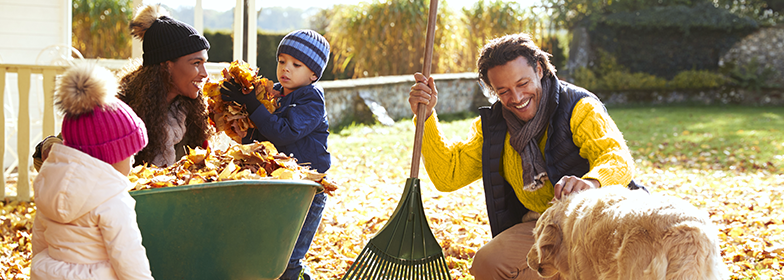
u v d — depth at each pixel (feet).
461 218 16.74
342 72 54.29
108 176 6.45
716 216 17.54
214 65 20.04
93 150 6.51
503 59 8.76
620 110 53.98
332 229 15.25
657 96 61.52
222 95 9.85
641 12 62.95
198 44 9.48
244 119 9.97
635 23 61.57
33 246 6.98
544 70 9.11
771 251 13.71
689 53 62.28
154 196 6.70
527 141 8.95
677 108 56.34
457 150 10.14
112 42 56.24
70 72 6.40
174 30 9.30
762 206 18.83
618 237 6.11
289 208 7.57
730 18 61.36
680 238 5.68
